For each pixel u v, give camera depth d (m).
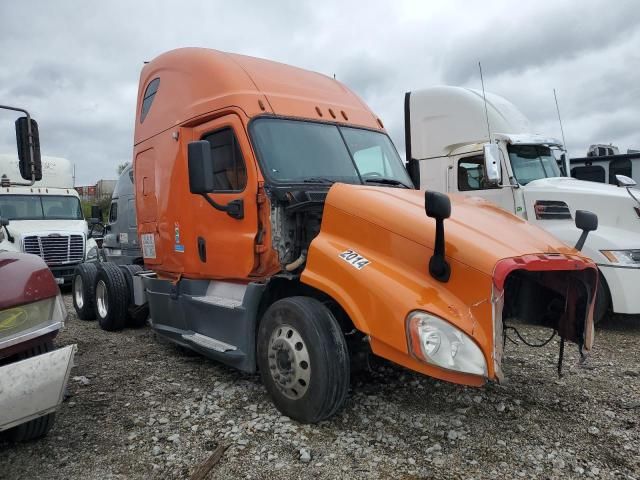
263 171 4.43
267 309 4.32
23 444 3.69
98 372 5.29
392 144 5.68
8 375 2.98
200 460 3.46
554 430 3.86
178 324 5.54
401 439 3.70
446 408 4.22
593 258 6.88
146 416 4.15
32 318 3.24
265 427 3.87
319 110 5.16
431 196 3.33
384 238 3.78
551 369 5.24
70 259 12.38
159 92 5.93
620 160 11.79
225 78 4.91
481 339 3.26
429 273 3.55
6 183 12.42
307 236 4.50
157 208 5.93
